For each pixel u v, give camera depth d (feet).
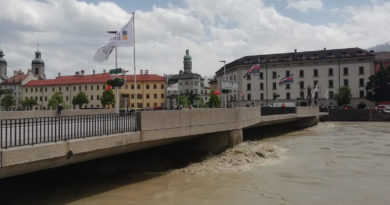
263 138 101.40
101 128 36.91
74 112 80.89
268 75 285.02
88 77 335.67
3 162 26.22
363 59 262.88
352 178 45.65
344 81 267.59
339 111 197.67
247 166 53.16
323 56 276.41
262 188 40.57
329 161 58.49
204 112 53.47
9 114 66.28
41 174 41.39
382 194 37.73
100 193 38.86
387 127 144.97
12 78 385.29
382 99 238.89
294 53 294.87
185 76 330.54
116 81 74.49
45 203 35.12
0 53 425.69
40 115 73.10
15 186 37.96
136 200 36.22
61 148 31.01
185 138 53.67
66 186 41.68
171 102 276.00
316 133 117.70
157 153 56.13
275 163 56.29
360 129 133.90
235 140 65.16
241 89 291.38
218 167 52.01
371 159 60.54
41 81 356.18
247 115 72.28
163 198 36.81
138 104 309.01
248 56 308.60
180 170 50.42
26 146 28.53
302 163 56.49
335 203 34.71
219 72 350.84
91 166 47.50
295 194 38.01
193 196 37.50
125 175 47.67
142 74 329.72
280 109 103.65
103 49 70.79
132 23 70.95
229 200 35.91
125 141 38.37
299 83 277.03
